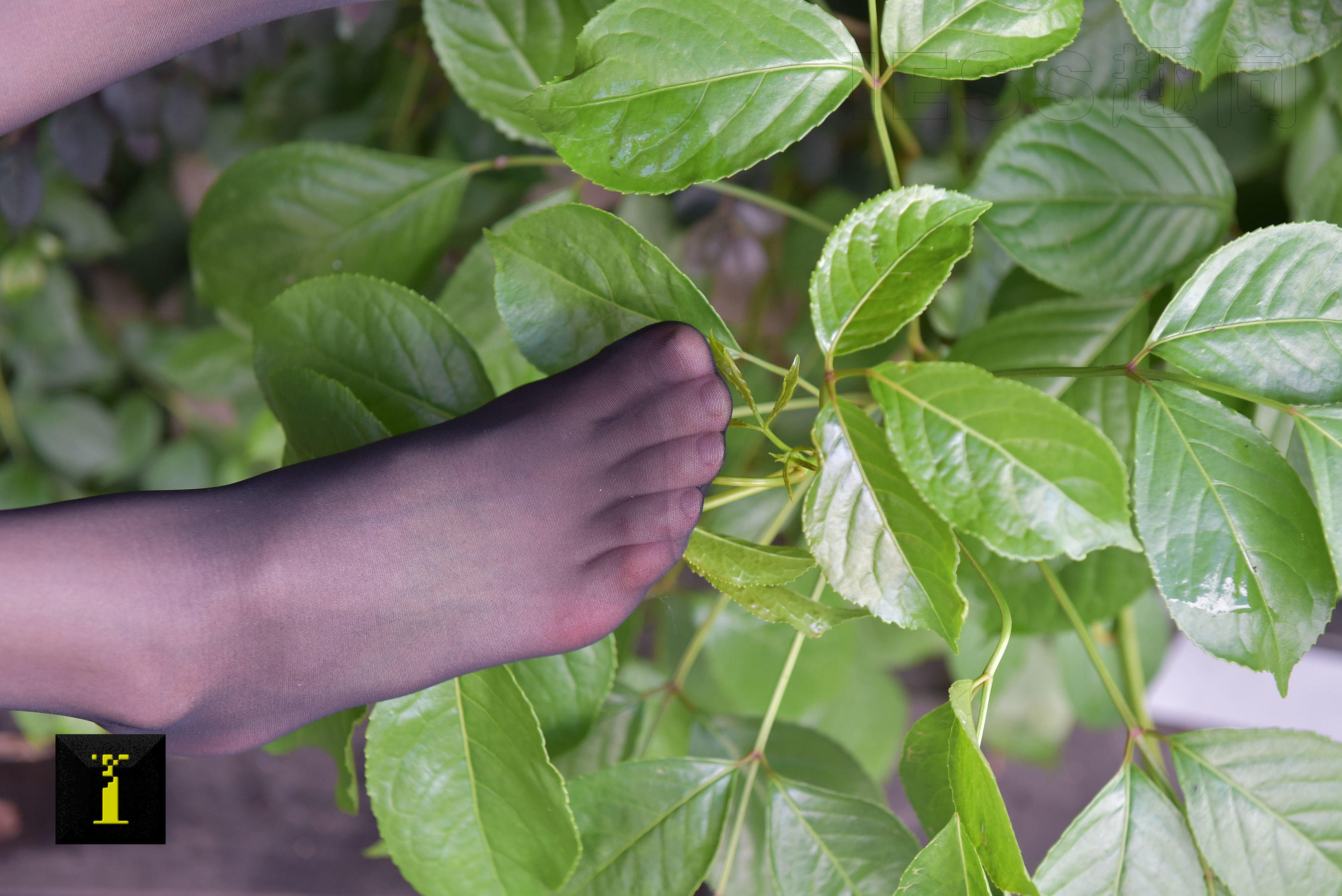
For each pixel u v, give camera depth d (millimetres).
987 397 882
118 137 1354
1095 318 1002
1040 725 1521
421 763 958
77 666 931
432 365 970
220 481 1620
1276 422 989
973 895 885
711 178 906
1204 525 906
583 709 992
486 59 1015
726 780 977
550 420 943
